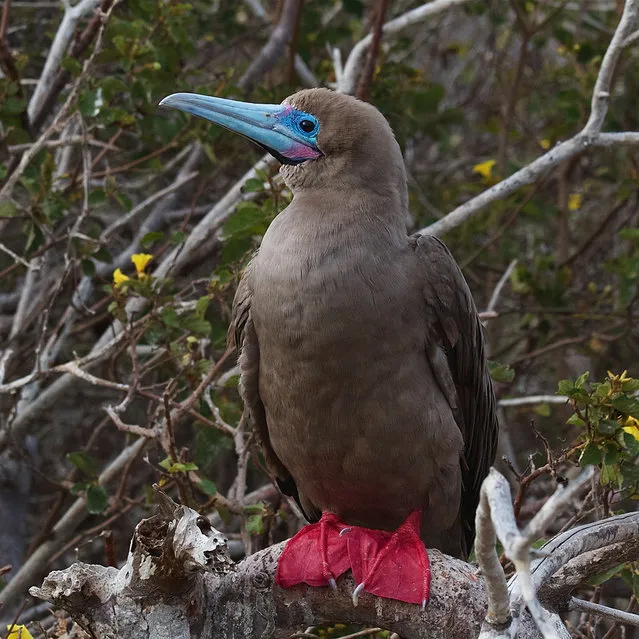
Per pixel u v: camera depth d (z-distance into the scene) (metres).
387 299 8.33
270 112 9.25
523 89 16.89
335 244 8.38
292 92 13.83
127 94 13.73
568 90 14.92
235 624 7.82
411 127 14.87
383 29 12.91
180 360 11.05
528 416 15.45
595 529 7.29
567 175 15.73
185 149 13.82
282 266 8.41
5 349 12.80
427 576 7.87
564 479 8.27
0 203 11.28
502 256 15.67
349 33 15.62
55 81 13.23
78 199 13.97
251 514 9.95
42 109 13.20
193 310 11.76
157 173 13.83
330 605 7.97
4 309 15.42
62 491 12.20
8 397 13.51
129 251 14.51
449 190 15.35
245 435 10.91
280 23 14.69
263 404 9.23
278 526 12.98
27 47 16.36
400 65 14.32
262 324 8.59
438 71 19.47
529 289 14.65
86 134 11.69
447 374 8.73
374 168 8.90
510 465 8.66
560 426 15.27
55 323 14.45
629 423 8.27
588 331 15.33
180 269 12.98
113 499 11.37
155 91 12.27
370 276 8.32
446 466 8.83
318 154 9.08
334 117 9.04
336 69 12.95
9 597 11.67
